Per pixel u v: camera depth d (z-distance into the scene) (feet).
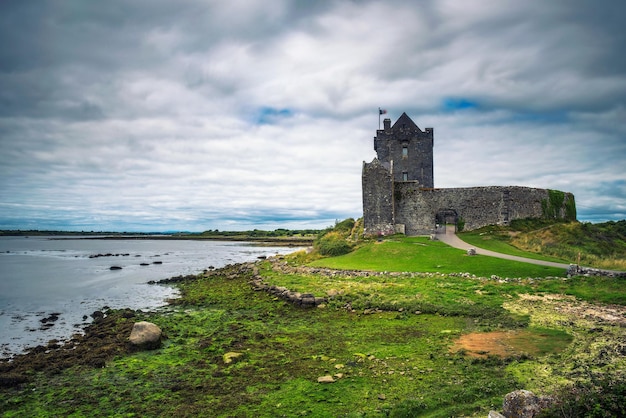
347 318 83.20
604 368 48.96
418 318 79.71
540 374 49.03
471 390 45.39
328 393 47.67
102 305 113.80
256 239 606.55
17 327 91.35
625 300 80.84
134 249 404.98
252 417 43.19
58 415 46.65
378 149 219.82
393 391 47.11
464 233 174.50
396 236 173.78
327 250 163.94
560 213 193.06
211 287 135.33
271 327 79.30
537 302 83.76
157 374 57.11
